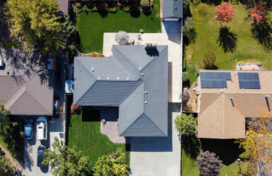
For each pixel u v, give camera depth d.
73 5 40.00
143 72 36.19
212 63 39.78
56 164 34.75
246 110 36.66
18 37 39.84
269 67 39.75
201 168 36.00
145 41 40.12
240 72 37.31
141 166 40.09
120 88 36.69
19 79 38.00
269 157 33.97
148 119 36.38
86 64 37.19
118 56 37.38
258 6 38.28
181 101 39.03
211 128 36.50
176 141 39.91
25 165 40.50
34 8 31.33
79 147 40.25
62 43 35.53
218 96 36.44
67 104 40.22
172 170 39.91
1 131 40.25
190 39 40.09
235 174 39.59
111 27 40.41
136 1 39.66
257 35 39.94
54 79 38.88
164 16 37.88
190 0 40.25
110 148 40.12
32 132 40.06
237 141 36.25
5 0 40.00
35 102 37.81
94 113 40.22
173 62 39.84
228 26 40.06
